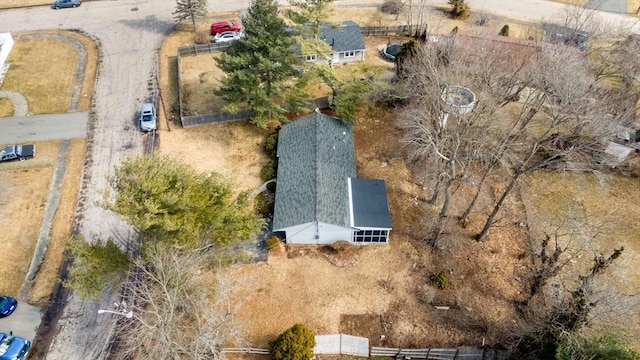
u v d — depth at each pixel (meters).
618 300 30.48
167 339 27.83
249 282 38.06
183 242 30.62
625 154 45.56
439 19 67.38
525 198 45.00
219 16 68.12
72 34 64.00
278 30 45.03
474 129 40.12
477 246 41.31
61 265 39.19
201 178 33.00
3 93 54.69
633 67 43.88
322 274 38.84
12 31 64.31
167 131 50.81
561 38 51.50
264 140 49.88
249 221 34.09
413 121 42.25
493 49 45.66
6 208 43.03
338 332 35.41
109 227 42.03
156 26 65.88
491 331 35.78
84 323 35.84
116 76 57.41
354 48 58.66
